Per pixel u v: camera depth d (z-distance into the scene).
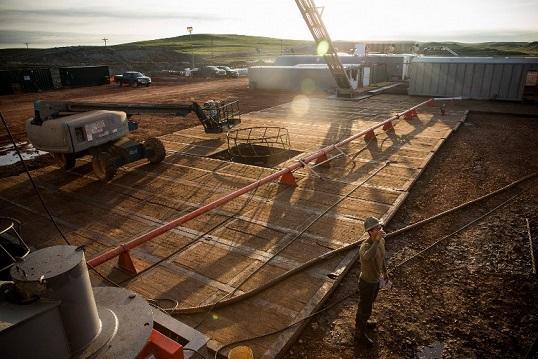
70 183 11.66
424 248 7.81
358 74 30.72
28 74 39.44
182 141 16.45
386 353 5.21
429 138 15.72
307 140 16.25
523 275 6.80
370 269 4.96
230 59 91.38
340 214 9.11
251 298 6.20
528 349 5.18
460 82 26.45
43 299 2.79
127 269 6.93
